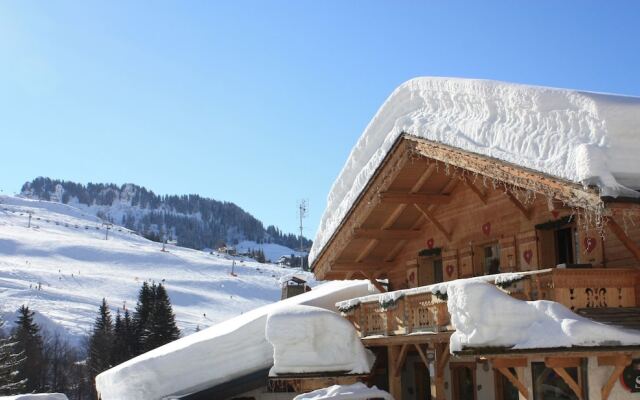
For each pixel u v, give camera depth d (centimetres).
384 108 1703
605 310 1215
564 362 1171
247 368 2158
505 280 1322
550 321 1131
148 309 7956
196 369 2166
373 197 1825
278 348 1855
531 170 1177
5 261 19462
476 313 1183
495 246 1791
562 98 1188
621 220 1303
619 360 1147
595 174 1059
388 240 2080
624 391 1180
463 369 1903
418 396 2072
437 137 1450
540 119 1215
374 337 1820
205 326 13538
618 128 1112
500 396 1734
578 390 1169
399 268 2166
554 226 1561
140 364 2192
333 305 2330
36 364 7750
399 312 1728
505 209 1720
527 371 1363
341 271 2153
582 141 1124
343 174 1953
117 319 8662
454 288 1225
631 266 1310
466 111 1416
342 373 1833
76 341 11031
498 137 1282
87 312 13650
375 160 1752
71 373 8456
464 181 1722
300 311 1878
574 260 1534
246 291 19425
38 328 8338
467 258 1841
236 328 2191
